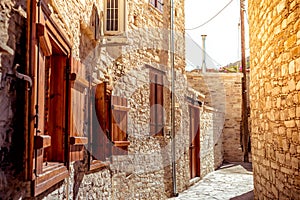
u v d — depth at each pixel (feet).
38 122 9.99
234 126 56.65
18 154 9.22
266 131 19.60
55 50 12.79
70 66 13.47
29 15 9.34
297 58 14.03
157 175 26.96
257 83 22.11
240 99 56.13
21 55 9.51
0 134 8.12
